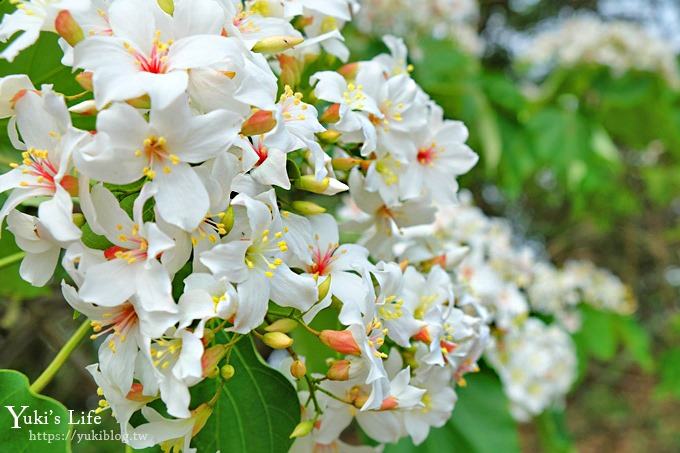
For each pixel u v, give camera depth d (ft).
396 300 0.94
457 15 2.44
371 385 0.91
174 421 0.87
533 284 1.90
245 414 0.97
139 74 0.78
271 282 0.84
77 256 0.79
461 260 1.13
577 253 4.68
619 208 3.67
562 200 4.32
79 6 0.83
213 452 0.96
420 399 0.97
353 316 0.87
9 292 1.41
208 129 0.79
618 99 2.60
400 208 1.06
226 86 0.81
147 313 0.79
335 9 1.02
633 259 4.41
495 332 1.47
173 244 0.77
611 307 2.34
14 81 0.84
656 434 5.10
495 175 2.53
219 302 0.80
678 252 4.54
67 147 0.79
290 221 0.90
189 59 0.80
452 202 1.07
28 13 0.88
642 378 5.21
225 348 0.85
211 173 0.80
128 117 0.77
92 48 0.79
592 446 5.11
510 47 5.09
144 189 0.78
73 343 0.95
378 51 1.72
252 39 0.93
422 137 1.06
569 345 1.90
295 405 0.97
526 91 3.02
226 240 0.83
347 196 1.41
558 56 2.80
